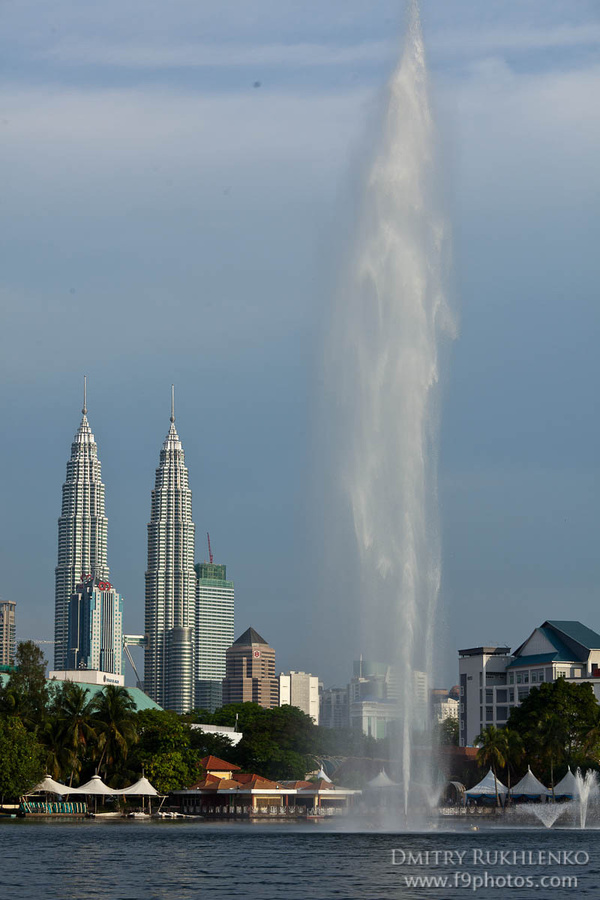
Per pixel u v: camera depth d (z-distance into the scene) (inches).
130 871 3944.4
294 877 3688.5
